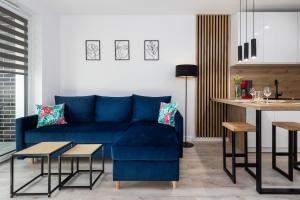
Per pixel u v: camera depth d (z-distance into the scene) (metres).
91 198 2.22
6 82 3.77
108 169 3.03
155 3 4.00
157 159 2.41
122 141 2.55
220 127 4.56
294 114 3.70
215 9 4.27
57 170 2.98
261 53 4.12
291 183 2.59
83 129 3.32
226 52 4.55
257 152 2.36
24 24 3.87
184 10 4.34
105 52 4.59
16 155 2.21
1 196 2.26
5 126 3.79
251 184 2.56
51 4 4.04
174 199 2.19
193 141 4.60
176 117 3.34
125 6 4.15
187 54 4.57
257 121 2.36
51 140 3.21
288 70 4.51
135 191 2.38
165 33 4.57
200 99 4.57
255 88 4.54
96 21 4.57
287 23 4.11
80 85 4.61
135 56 4.59
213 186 2.50
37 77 4.02
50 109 3.65
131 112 4.13
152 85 4.59
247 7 4.16
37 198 2.22
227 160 3.44
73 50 4.59
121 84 4.60
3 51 3.42
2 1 3.34
